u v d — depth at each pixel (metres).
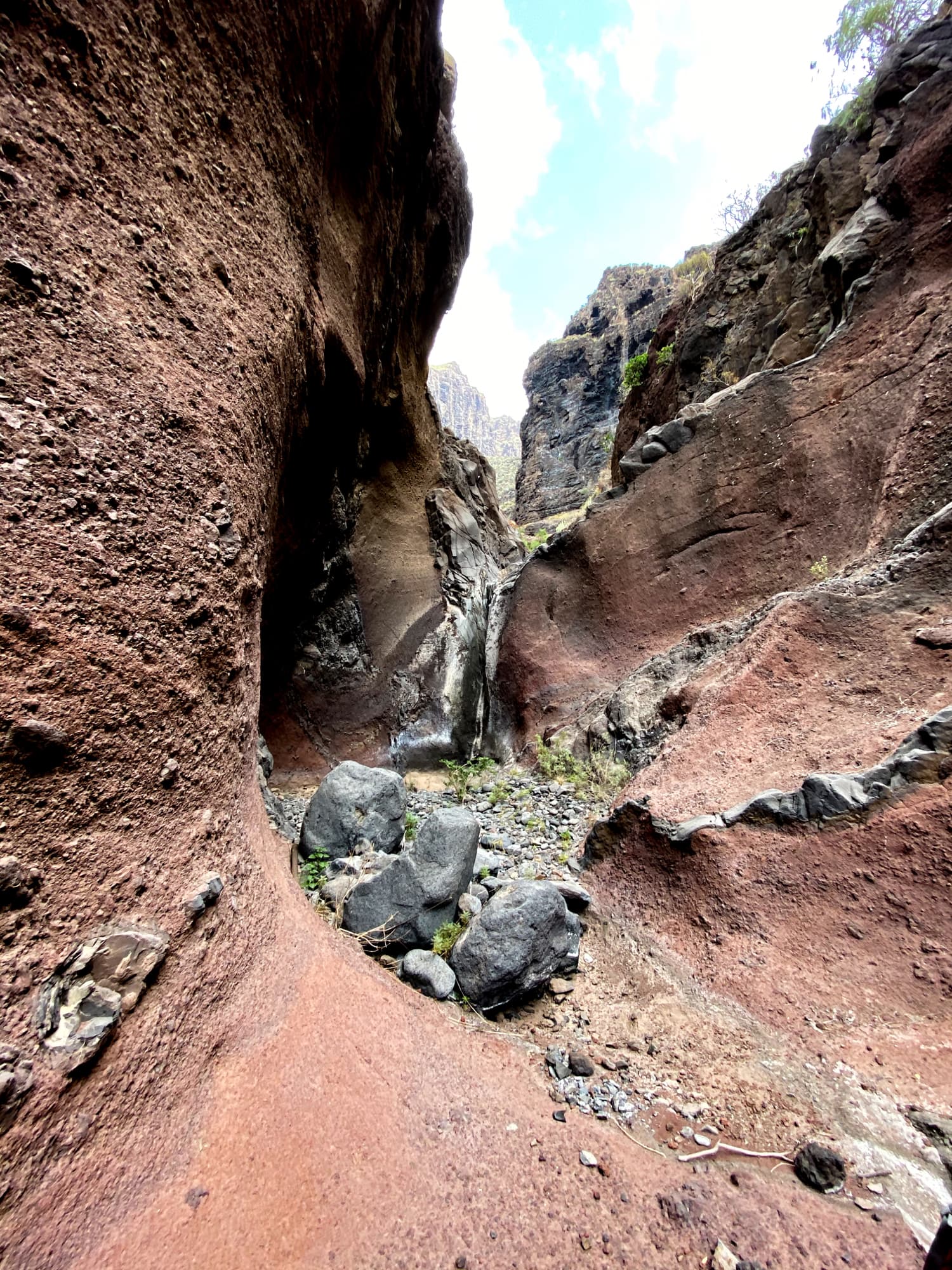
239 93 3.89
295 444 5.94
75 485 2.20
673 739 5.59
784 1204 1.88
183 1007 1.97
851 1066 2.44
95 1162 1.50
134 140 2.94
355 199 6.79
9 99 2.28
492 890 4.13
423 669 11.16
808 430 7.58
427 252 11.77
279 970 2.53
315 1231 1.62
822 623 5.32
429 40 7.83
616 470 19.20
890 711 4.23
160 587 2.54
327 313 5.86
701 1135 2.23
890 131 8.52
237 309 3.75
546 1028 2.98
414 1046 2.47
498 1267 1.62
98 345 2.51
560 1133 2.14
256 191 4.16
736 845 3.67
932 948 2.71
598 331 52.09
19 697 1.77
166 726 2.42
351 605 10.95
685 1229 1.78
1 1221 1.26
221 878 2.44
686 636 7.54
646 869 4.13
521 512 50.16
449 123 11.80
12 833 1.67
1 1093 1.34
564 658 9.36
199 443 3.04
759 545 7.66
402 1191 1.79
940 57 8.42
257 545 3.96
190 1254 1.44
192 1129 1.75
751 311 12.00
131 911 1.95
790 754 4.41
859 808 3.31
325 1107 2.01
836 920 3.07
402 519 13.22
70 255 2.46
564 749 7.77
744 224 13.29
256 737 4.09
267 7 4.01
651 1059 2.68
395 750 10.05
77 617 2.06
